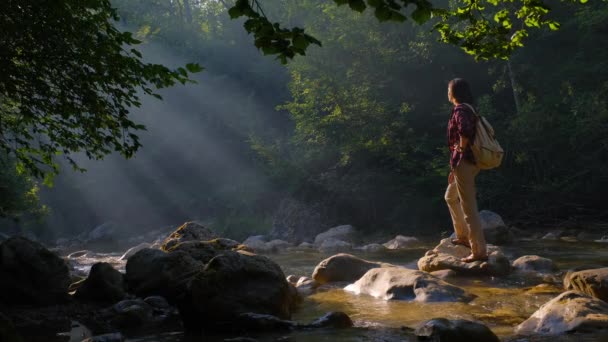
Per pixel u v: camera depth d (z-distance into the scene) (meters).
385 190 17.06
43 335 4.19
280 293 4.57
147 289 5.53
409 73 18.02
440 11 4.60
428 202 16.06
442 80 18.23
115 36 4.87
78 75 5.01
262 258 4.78
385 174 17.11
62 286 5.38
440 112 17.22
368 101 16.59
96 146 5.87
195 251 6.27
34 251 5.36
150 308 4.96
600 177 14.14
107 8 4.95
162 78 4.77
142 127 5.43
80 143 5.97
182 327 4.43
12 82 5.14
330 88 16.75
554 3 16.12
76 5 4.73
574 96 14.51
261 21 2.62
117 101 5.40
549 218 14.38
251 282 4.53
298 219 18.58
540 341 3.46
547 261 6.66
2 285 5.19
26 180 14.77
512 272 6.45
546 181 14.49
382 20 2.42
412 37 17.75
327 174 18.66
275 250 12.46
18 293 5.21
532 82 16.09
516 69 16.25
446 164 14.98
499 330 3.85
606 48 15.25
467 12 4.60
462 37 4.64
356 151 16.97
